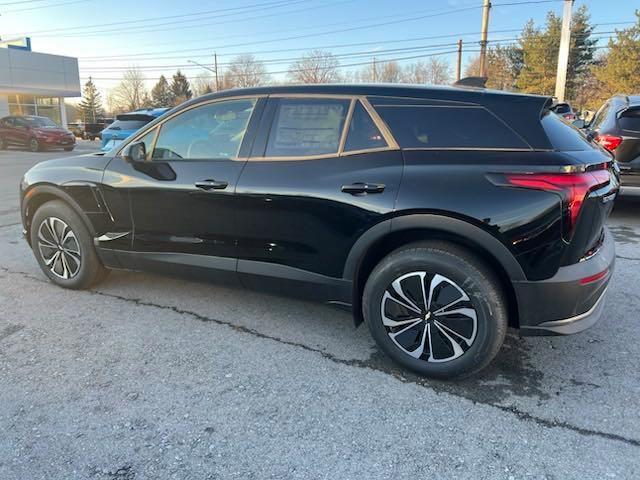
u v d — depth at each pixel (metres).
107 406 2.52
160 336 3.29
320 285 3.01
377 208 2.70
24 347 3.12
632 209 7.29
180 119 3.43
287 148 3.04
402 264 2.68
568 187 2.39
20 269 4.61
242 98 3.24
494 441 2.27
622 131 5.88
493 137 2.61
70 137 21.89
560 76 18.83
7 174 12.47
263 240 3.11
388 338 2.82
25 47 29.89
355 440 2.28
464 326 2.62
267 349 3.13
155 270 3.63
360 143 2.86
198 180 3.23
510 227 2.45
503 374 2.83
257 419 2.43
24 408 2.50
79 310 3.69
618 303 3.81
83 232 3.84
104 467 2.11
